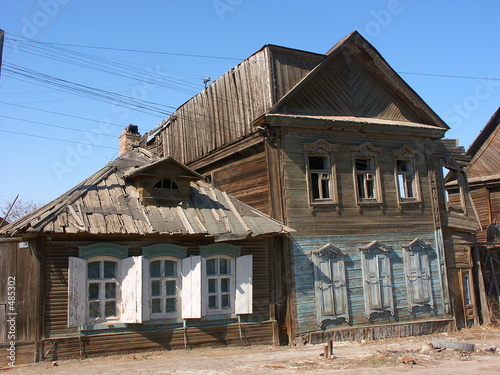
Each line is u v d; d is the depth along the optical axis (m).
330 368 12.23
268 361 13.12
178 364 12.55
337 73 19.36
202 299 14.88
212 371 11.72
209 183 19.34
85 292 13.40
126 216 14.33
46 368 12.03
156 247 14.52
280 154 17.34
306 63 18.91
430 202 20.45
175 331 14.55
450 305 20.08
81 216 13.56
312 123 17.72
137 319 13.54
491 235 24.77
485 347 16.05
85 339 13.27
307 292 16.84
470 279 21.61
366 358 13.74
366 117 19.77
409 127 19.81
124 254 14.09
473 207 22.75
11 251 13.20
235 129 19.17
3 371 11.75
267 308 16.28
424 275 19.52
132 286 13.74
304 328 16.52
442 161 21.66
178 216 15.26
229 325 15.43
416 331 18.86
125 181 15.83
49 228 12.62
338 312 17.27
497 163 28.73
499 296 23.22
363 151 18.98
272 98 17.48
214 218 15.78
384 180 19.36
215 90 20.81
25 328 12.79
